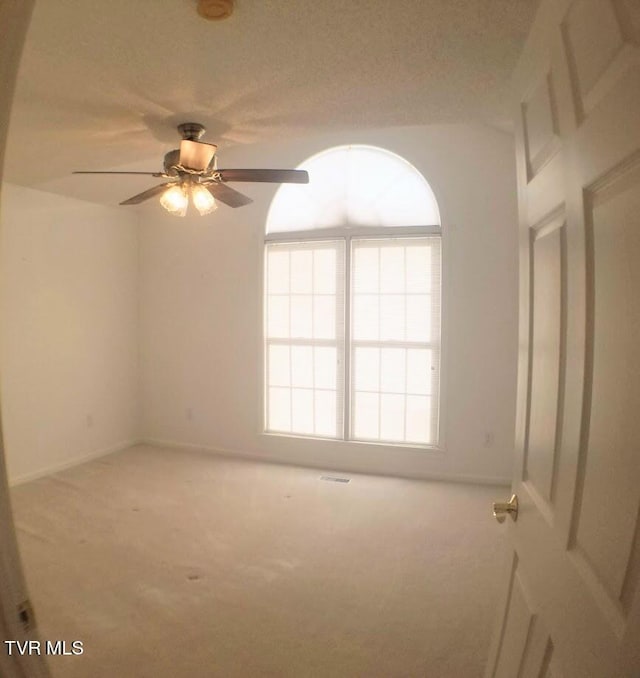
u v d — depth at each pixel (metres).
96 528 3.15
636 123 0.59
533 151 1.08
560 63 0.88
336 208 4.34
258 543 2.96
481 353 3.95
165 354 4.99
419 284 4.14
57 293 4.27
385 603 2.34
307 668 1.91
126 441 5.00
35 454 4.10
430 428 4.17
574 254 0.81
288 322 4.55
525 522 1.10
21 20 0.69
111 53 1.61
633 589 0.58
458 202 3.94
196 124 2.27
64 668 1.90
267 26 1.44
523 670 1.03
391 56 1.61
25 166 3.12
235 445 4.72
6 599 0.70
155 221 4.97
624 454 0.62
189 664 1.93
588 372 0.75
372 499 3.66
